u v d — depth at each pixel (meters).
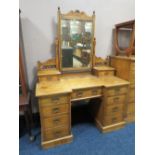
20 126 1.97
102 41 2.22
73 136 1.76
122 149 1.57
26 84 1.80
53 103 1.47
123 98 1.85
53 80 1.82
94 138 1.74
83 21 1.89
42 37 1.88
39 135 1.80
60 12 1.76
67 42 1.89
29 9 1.74
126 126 1.99
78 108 2.36
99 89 1.73
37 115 2.14
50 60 1.92
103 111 1.79
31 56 1.90
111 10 2.13
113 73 2.14
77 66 2.04
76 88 1.58
